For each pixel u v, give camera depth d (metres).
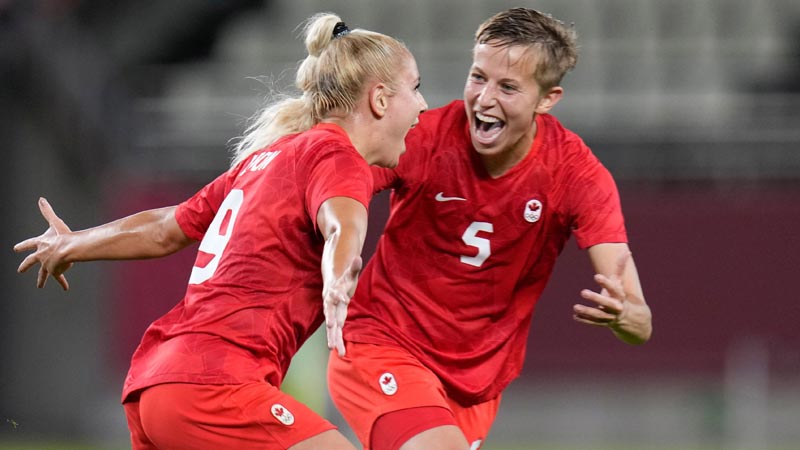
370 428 15.27
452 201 15.58
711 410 51.72
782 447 49.69
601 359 52.84
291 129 13.95
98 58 55.88
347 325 16.16
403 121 13.83
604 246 15.38
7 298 52.41
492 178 15.52
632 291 14.93
